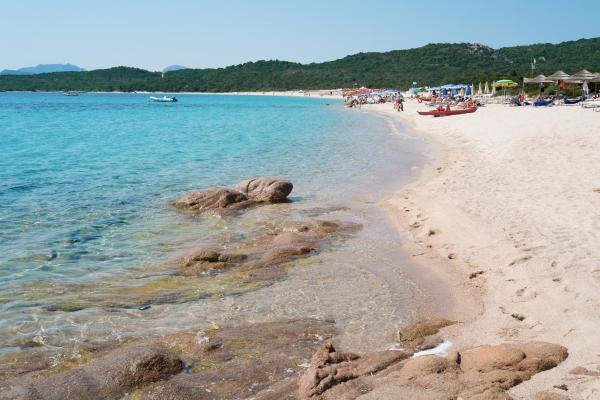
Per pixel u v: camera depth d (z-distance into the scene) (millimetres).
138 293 9039
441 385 5508
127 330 7621
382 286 9242
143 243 11945
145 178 20156
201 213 14695
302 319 7906
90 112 77562
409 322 7762
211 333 7367
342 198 16594
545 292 8016
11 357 6828
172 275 9891
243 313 8180
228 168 22609
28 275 9922
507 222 11773
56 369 6523
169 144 32094
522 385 5480
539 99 50562
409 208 14688
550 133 24734
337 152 27734
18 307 8453
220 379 6230
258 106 103125
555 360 5883
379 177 20203
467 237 11273
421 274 9789
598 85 54812
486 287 8820
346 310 8250
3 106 95812
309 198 16641
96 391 5934
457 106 54250
